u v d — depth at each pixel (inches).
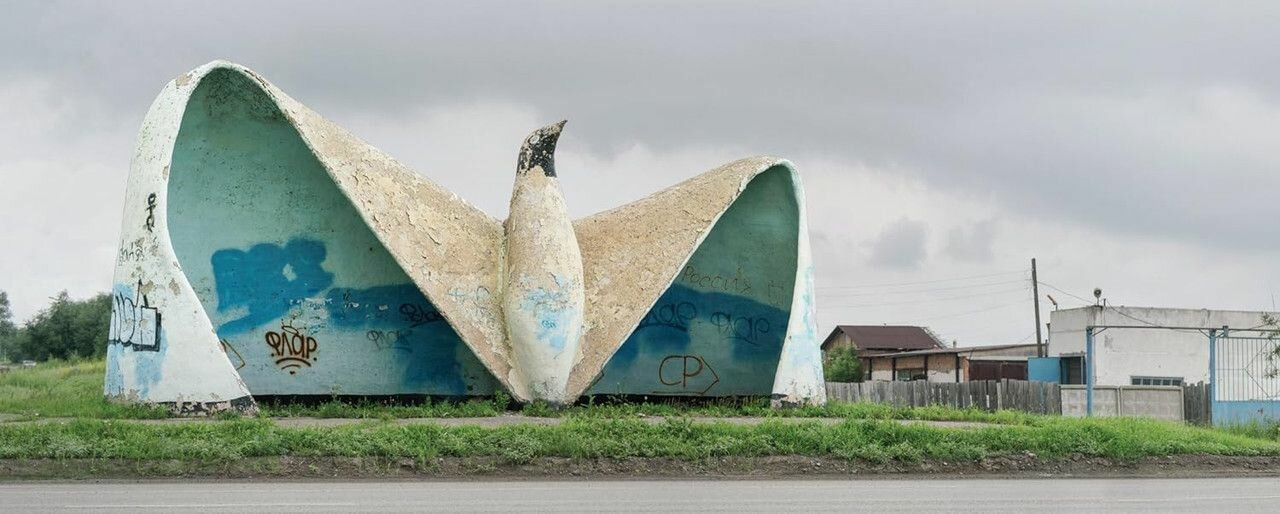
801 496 476.4
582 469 569.6
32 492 469.4
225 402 831.1
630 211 1048.8
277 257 991.6
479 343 935.7
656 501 452.1
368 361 1015.6
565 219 963.3
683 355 1098.1
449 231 977.5
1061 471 623.5
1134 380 1642.5
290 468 548.4
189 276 962.1
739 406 1046.4
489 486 507.5
